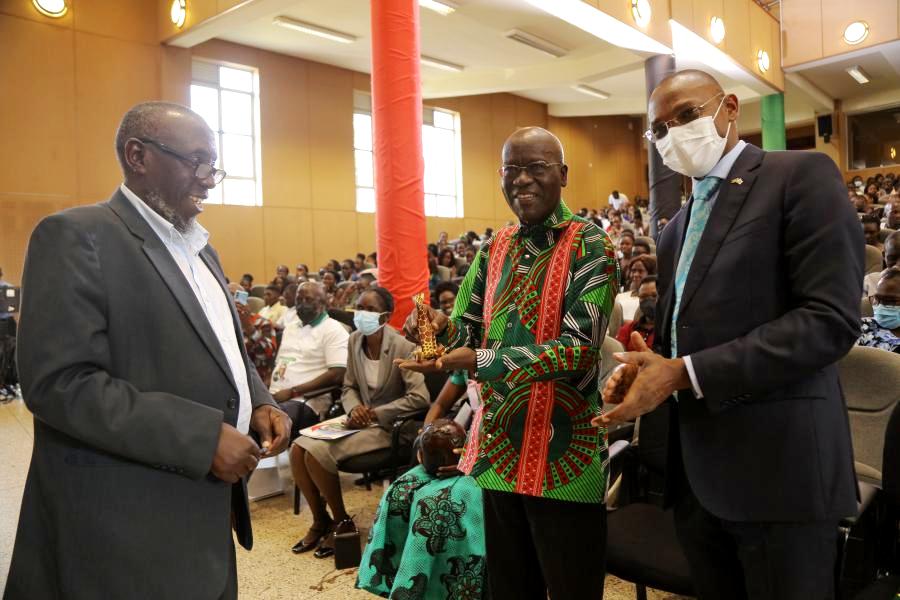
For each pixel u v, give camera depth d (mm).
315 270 13172
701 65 11766
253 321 4066
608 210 16000
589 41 11664
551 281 1472
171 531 1215
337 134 13594
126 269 1232
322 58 13062
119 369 1212
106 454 1198
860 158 17125
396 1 5047
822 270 1066
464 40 11508
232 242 12125
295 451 2896
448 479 2281
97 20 10016
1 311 7180
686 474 1231
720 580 1280
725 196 1214
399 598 2100
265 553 2824
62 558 1175
